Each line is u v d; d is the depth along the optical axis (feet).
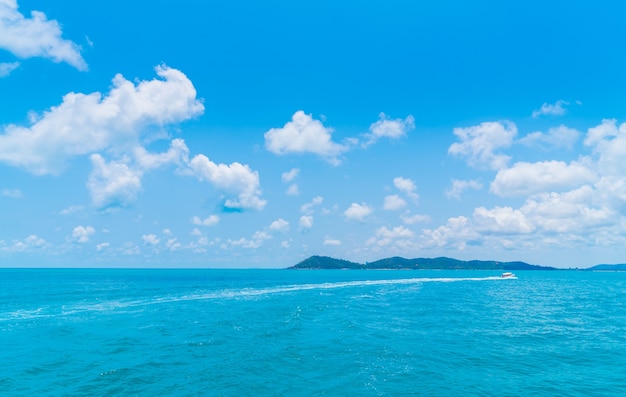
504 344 88.58
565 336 98.89
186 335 97.25
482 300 194.70
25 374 65.92
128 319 122.72
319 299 188.03
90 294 211.41
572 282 428.56
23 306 155.12
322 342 88.48
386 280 395.55
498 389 58.95
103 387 59.47
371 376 64.03
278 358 74.79
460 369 68.49
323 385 59.82
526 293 247.29
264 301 177.27
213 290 245.04
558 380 63.36
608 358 77.00
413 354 78.02
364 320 120.67
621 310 156.76
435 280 401.49
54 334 99.04
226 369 67.82
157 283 338.75
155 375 64.90
